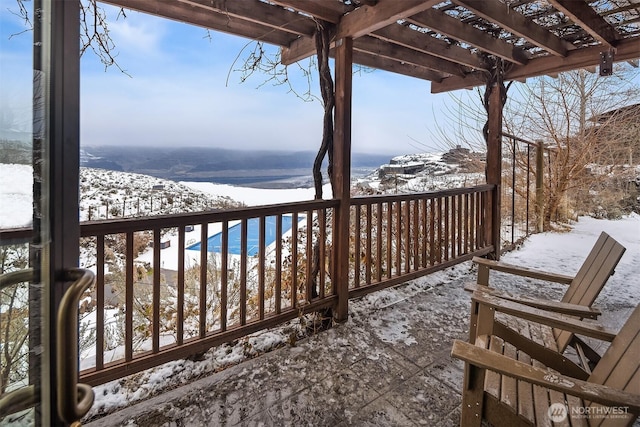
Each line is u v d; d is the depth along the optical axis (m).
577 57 3.73
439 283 3.79
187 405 1.82
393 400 1.87
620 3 2.86
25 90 0.66
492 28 3.34
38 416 0.67
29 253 0.67
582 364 1.95
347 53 2.74
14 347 0.65
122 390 1.95
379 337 2.57
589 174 7.30
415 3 2.24
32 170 0.67
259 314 2.42
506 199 7.17
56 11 0.71
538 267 4.35
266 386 1.99
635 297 3.38
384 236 4.59
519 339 1.85
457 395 1.92
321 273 2.76
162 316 2.91
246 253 2.34
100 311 1.78
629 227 6.83
